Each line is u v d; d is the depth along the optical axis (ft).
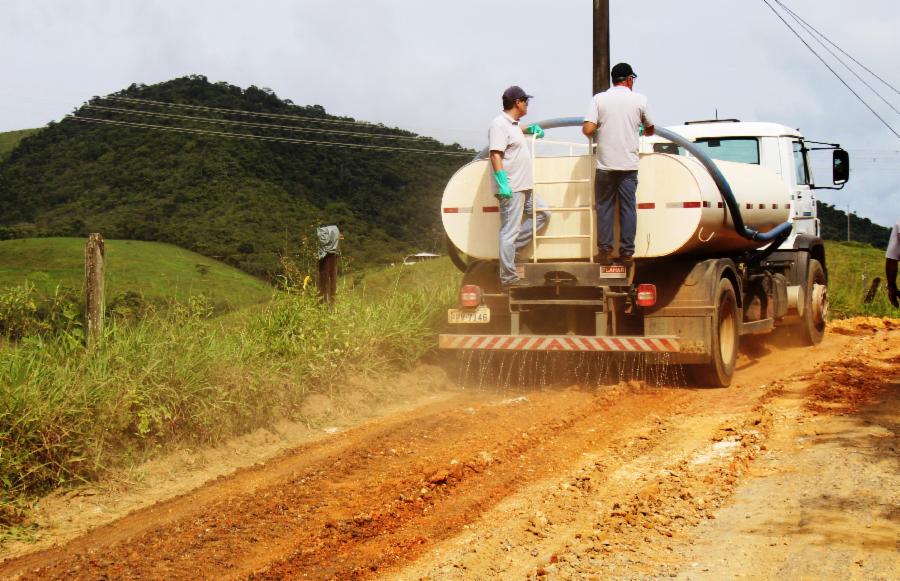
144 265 187.83
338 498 20.03
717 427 25.43
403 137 345.72
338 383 30.30
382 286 40.47
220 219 284.00
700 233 32.04
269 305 31.68
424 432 26.17
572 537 16.52
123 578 15.61
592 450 23.62
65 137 390.63
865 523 16.08
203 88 401.49
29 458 20.16
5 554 17.07
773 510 17.21
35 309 23.53
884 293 73.77
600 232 31.68
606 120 31.19
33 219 321.52
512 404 30.48
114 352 23.38
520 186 32.19
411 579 14.90
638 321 34.27
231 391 25.18
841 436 22.43
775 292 41.04
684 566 14.64
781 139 42.98
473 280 34.32
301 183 319.68
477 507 18.79
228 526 18.24
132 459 22.08
